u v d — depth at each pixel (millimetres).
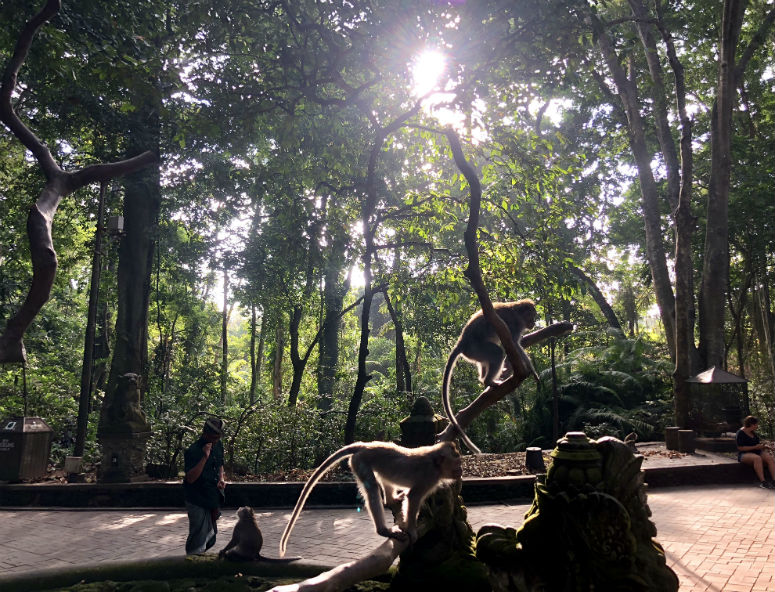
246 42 9773
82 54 9633
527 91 9391
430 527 4074
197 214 18500
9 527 8992
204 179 16797
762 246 22797
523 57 8539
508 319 6211
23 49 3912
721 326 18562
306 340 27672
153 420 13570
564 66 8719
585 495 3467
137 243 14867
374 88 11016
